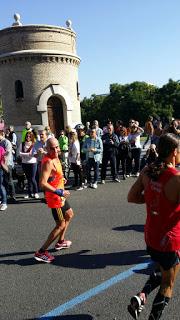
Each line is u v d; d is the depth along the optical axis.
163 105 78.00
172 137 3.44
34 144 10.75
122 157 13.05
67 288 4.77
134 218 7.93
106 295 4.54
